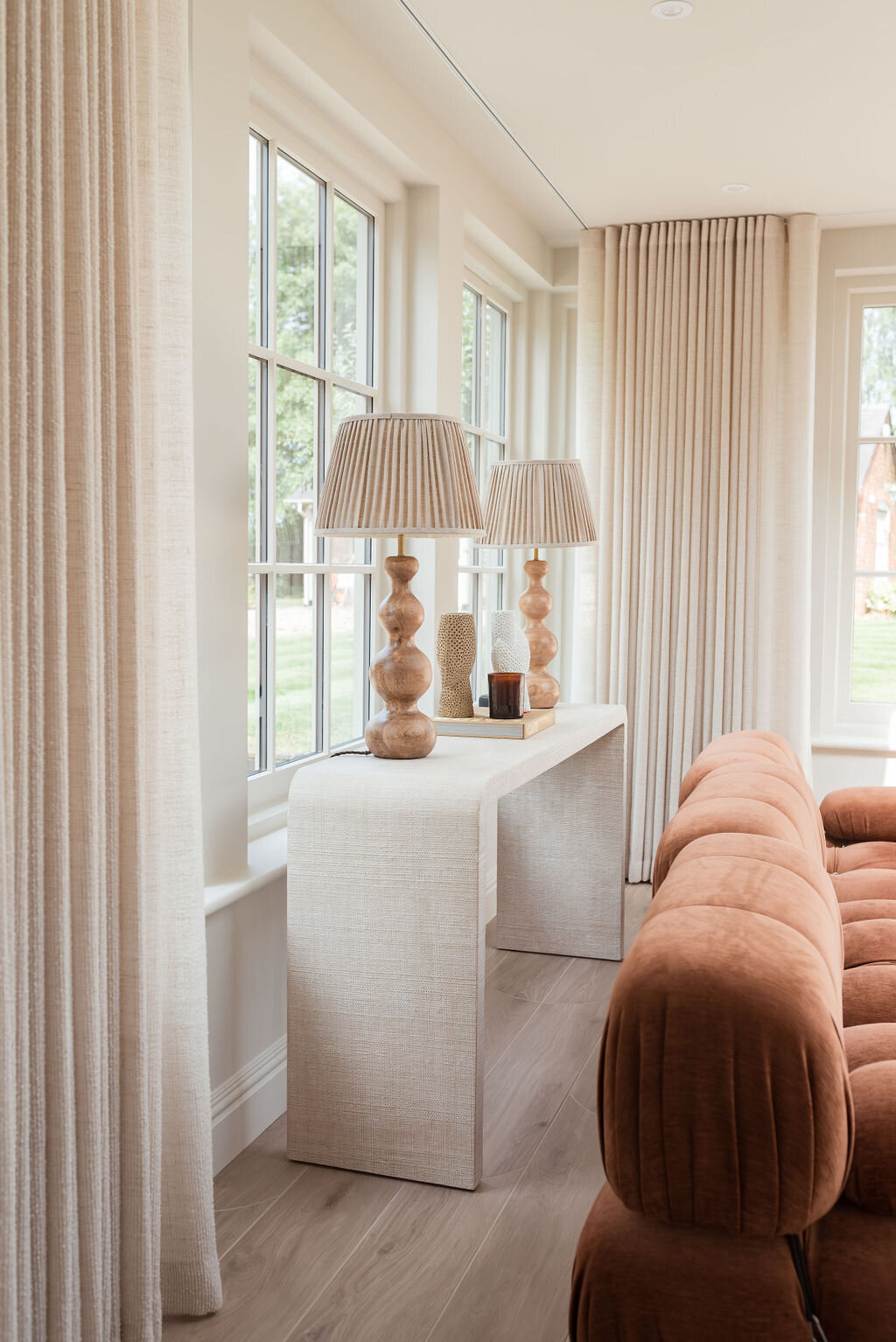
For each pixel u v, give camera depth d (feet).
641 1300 3.95
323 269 10.44
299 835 7.63
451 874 7.33
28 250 4.62
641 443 14.78
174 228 5.98
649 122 11.41
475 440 14.96
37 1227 4.96
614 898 11.94
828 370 15.05
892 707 15.40
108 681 5.30
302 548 10.23
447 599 12.50
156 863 5.72
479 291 14.70
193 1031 6.12
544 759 8.89
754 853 5.49
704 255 14.44
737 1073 3.83
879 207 14.03
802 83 10.43
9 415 4.50
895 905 8.37
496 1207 7.20
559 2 8.98
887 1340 3.89
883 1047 5.46
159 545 5.72
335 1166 7.73
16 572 4.60
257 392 9.34
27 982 4.76
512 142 12.03
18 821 4.68
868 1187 4.27
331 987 7.64
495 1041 9.84
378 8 9.16
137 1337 5.57
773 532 14.35
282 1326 6.02
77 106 4.87
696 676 14.67
